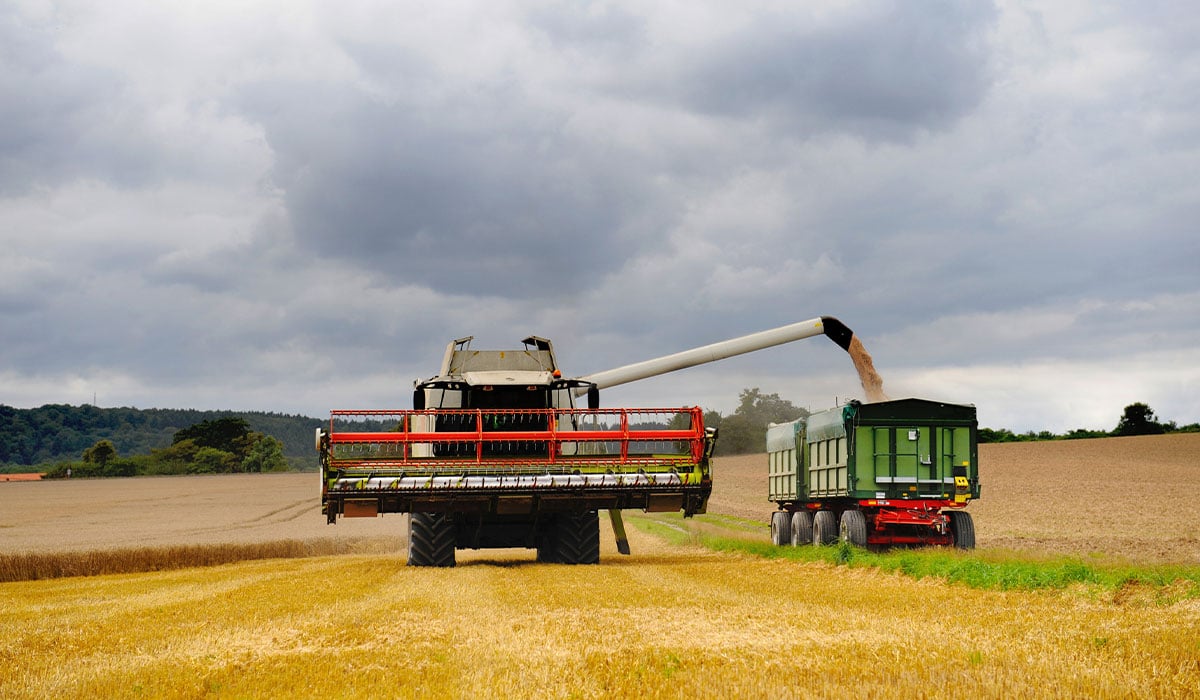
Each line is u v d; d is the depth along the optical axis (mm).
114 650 11594
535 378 24594
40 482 119312
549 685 9297
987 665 9727
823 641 11461
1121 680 8992
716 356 27812
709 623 13039
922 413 24906
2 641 12375
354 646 11664
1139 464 81062
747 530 41250
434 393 24625
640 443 23609
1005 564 18688
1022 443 107188
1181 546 27391
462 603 15672
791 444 29891
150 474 159250
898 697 8570
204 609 15805
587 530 24641
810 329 28359
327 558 33938
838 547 23312
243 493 94125
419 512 23125
